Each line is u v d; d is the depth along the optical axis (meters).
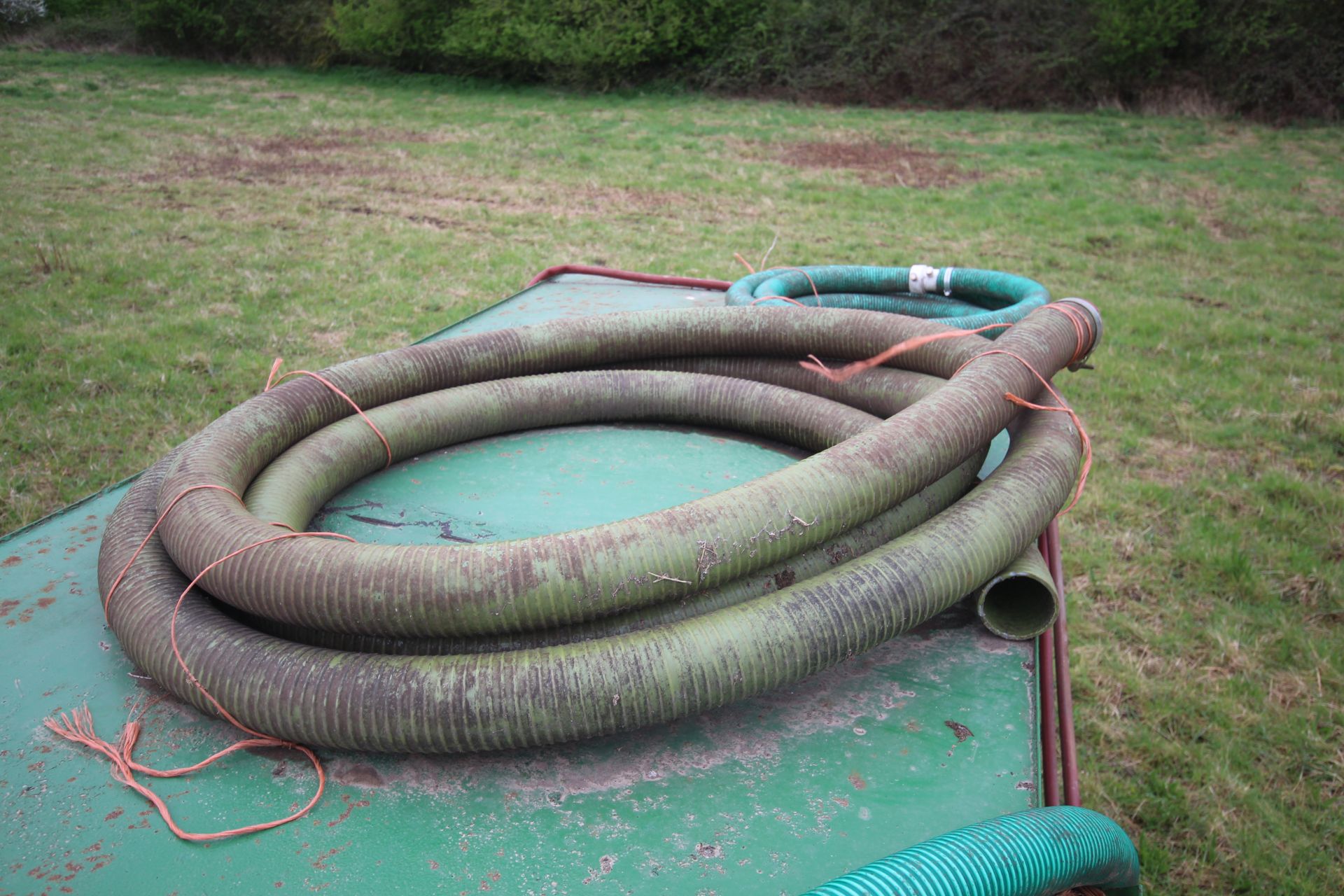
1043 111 18.28
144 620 2.20
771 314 3.68
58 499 4.83
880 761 2.01
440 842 1.83
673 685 1.95
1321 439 6.11
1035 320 3.18
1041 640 2.50
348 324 7.37
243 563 2.17
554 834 1.84
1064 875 1.72
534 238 10.02
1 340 6.62
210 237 9.68
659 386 3.51
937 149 15.00
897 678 2.26
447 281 8.49
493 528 2.84
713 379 3.51
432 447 3.35
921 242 10.15
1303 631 4.35
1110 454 5.88
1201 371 7.08
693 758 2.03
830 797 1.92
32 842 1.82
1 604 2.51
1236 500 5.37
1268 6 16.81
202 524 2.31
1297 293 8.82
